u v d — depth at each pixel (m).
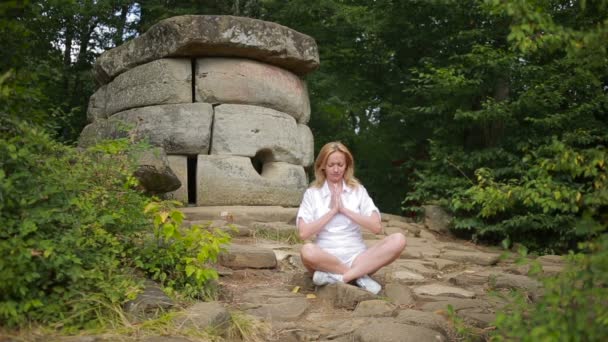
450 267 6.15
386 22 11.14
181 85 7.97
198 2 13.27
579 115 8.21
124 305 3.43
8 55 3.60
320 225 4.45
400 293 4.48
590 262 2.37
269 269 5.22
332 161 4.54
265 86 8.23
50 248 3.16
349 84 12.23
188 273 3.88
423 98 11.21
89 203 3.82
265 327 3.63
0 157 3.34
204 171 7.75
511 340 2.72
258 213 7.38
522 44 2.57
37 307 3.16
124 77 8.47
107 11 12.40
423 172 9.73
